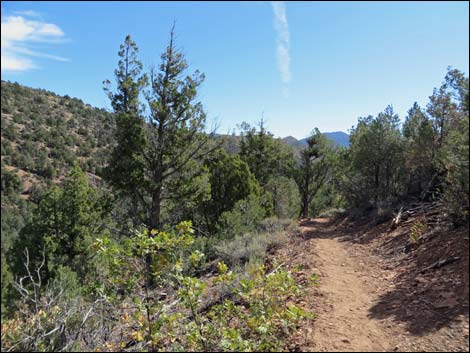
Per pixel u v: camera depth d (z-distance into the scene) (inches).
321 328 220.2
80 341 205.2
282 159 1360.7
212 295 326.0
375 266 364.5
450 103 565.9
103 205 695.1
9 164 4033.0
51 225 778.8
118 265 224.1
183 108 685.3
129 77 664.4
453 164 343.9
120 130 654.5
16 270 742.5
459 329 190.9
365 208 772.0
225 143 767.1
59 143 4530.0
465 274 255.3
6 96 5201.8
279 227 712.4
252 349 201.9
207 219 936.3
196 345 211.6
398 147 708.7
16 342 194.7
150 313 213.3
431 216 456.1
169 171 751.1
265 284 234.8
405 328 206.4
